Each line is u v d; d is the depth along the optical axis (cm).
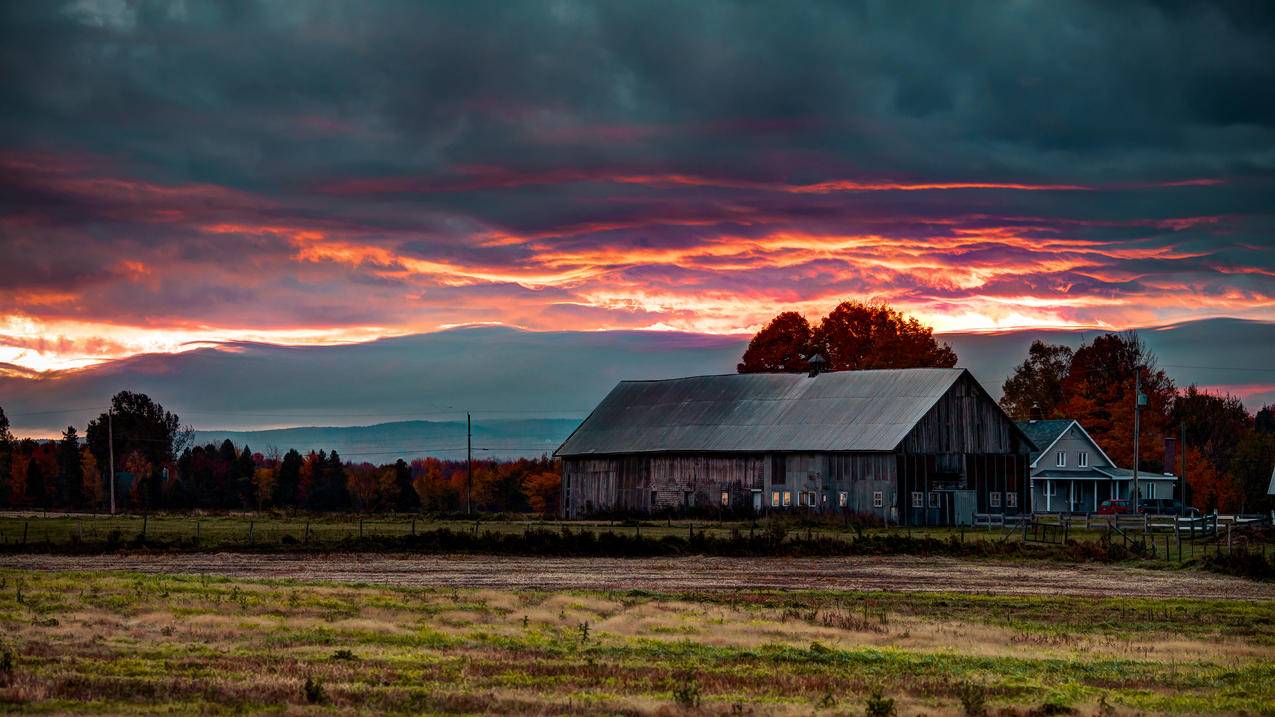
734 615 3778
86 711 2136
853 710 2298
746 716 2227
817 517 8069
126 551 5928
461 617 3653
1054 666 2983
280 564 5475
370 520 8762
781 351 12006
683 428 9450
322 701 2277
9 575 4622
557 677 2628
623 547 6119
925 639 3381
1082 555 6012
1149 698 2548
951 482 8350
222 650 2928
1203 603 4384
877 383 8906
